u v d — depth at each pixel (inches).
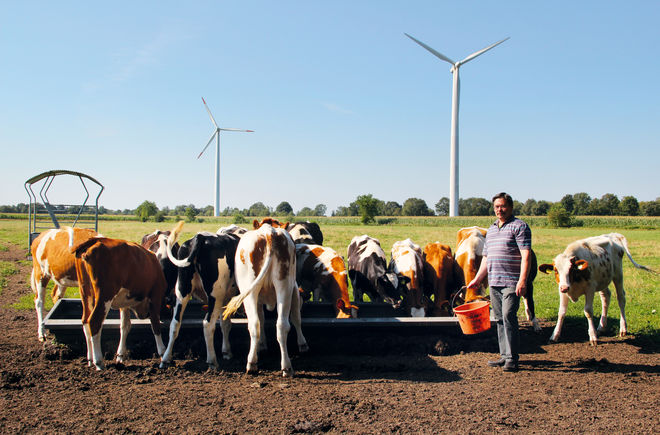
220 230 340.2
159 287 246.7
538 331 310.8
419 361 246.5
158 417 171.8
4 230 1444.4
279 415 174.4
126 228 1636.3
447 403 188.7
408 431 163.3
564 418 175.3
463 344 266.5
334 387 205.8
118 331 247.1
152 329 243.9
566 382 215.6
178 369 226.2
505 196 233.1
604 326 306.3
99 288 217.5
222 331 244.2
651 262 692.1
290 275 223.0
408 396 195.9
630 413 180.2
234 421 169.0
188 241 233.1
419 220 2689.5
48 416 171.2
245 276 218.1
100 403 183.9
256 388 203.2
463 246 334.0
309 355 255.1
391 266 340.8
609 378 221.8
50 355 238.4
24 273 561.6
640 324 325.4
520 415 177.6
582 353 265.1
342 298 287.4
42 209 457.4
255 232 222.2
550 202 4500.5
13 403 182.5
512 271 230.2
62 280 263.4
